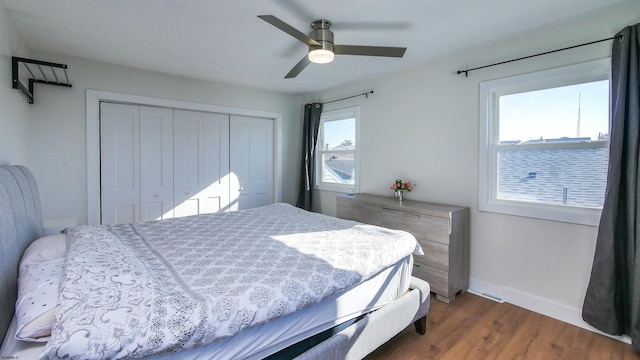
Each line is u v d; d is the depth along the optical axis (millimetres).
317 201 4586
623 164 1943
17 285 1437
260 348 1224
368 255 1701
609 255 1965
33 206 1926
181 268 1481
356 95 3898
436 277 2639
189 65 3193
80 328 852
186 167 3752
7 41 2006
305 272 1452
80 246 1436
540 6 1992
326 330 1493
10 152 2064
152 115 3496
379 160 3666
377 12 2049
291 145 4660
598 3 1957
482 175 2729
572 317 2242
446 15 2104
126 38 2496
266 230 2248
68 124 2959
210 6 1978
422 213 2729
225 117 4055
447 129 2986
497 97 2695
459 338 2055
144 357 926
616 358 1841
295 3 1927
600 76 2145
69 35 2436
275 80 3795
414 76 3258
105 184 3236
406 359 1833
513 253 2559
